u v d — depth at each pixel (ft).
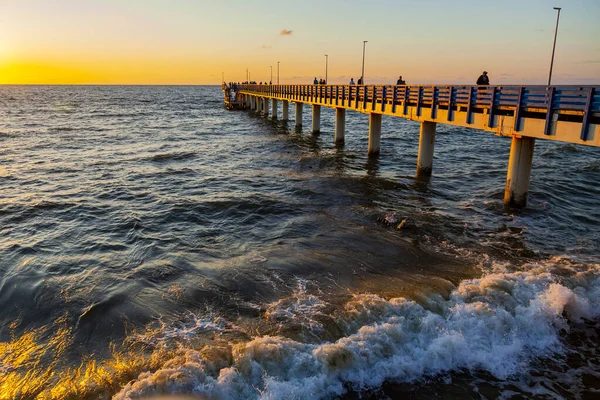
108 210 49.06
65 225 44.14
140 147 98.37
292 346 21.91
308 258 34.14
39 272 32.78
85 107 268.82
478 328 23.94
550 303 25.84
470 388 20.48
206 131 134.82
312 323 24.66
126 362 22.03
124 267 33.58
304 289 28.96
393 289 28.45
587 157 83.25
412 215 45.32
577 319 25.62
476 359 22.16
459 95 49.03
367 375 20.89
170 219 45.65
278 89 150.82
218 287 29.63
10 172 69.56
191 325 25.18
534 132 38.75
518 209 46.80
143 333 24.53
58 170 71.46
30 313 26.91
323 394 19.83
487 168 71.77
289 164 76.33
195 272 32.24
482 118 45.47
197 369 20.52
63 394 19.89
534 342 23.57
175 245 38.27
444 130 148.56
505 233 39.96
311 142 108.27
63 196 55.06
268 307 26.71
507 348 22.86
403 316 24.79
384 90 67.46
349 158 82.33
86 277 31.83
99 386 20.33
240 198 52.37
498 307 25.68
